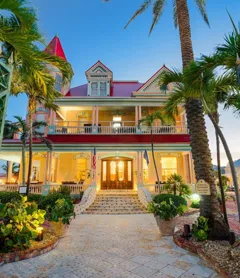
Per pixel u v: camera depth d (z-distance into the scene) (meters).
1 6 3.98
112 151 16.66
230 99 7.48
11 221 5.01
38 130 17.34
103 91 19.05
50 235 6.36
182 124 17.38
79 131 17.94
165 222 6.79
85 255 5.02
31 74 6.09
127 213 11.80
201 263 4.46
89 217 10.64
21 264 4.44
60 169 18.23
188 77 5.04
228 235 5.43
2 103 3.79
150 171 18.12
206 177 6.02
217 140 7.41
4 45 4.91
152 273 4.01
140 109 17.72
